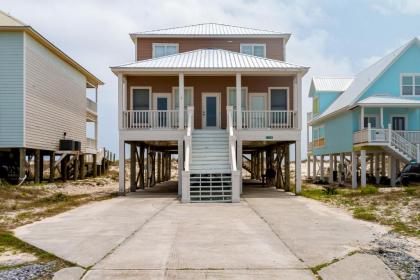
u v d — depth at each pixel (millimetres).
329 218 11742
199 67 19594
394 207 13273
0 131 22062
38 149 24422
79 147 29734
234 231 9766
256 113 22078
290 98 22609
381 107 25141
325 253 7562
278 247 8070
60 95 28250
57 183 26375
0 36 22156
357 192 18734
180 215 12539
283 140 19656
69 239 8945
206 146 19109
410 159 24047
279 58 25891
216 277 6250
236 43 25906
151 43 25734
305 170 48969
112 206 15000
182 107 19781
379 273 6367
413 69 27141
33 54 23469
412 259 7145
